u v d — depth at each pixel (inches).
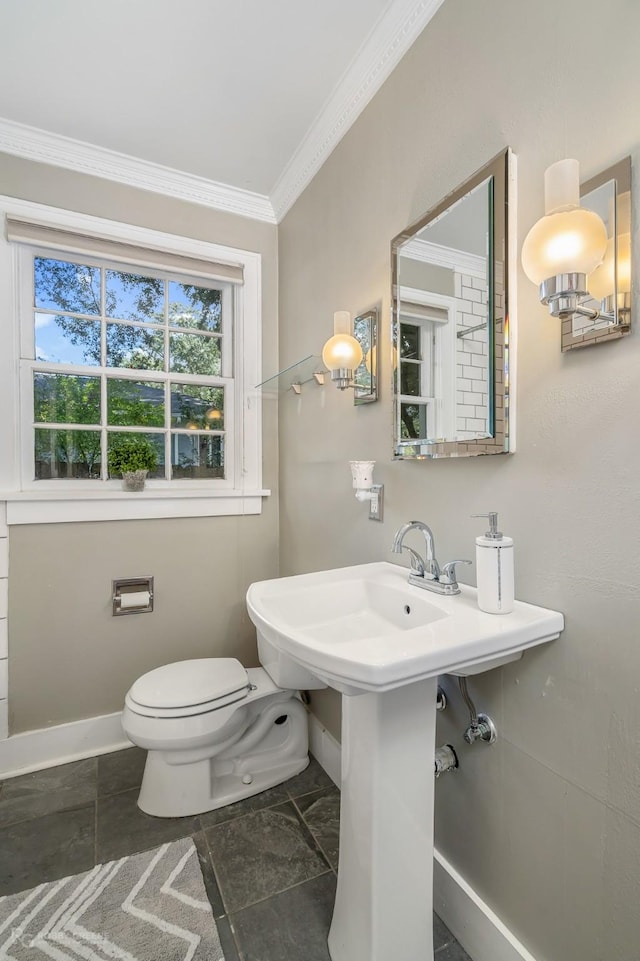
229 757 64.2
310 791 63.6
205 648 82.5
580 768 32.7
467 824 42.9
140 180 75.7
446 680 45.1
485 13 39.4
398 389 50.9
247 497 85.0
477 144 40.6
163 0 47.1
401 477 51.9
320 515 71.1
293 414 81.2
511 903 38.3
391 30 49.7
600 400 31.0
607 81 30.0
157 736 56.2
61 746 71.1
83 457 75.8
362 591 47.9
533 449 35.9
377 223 55.4
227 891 47.8
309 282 73.5
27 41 52.0
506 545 34.9
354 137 60.1
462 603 37.9
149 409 80.5
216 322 86.0
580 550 32.6
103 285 76.6
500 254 37.1
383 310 54.5
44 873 49.6
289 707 67.7
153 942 42.2
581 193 31.4
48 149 69.1
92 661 73.9
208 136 68.2
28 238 68.6
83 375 75.7
